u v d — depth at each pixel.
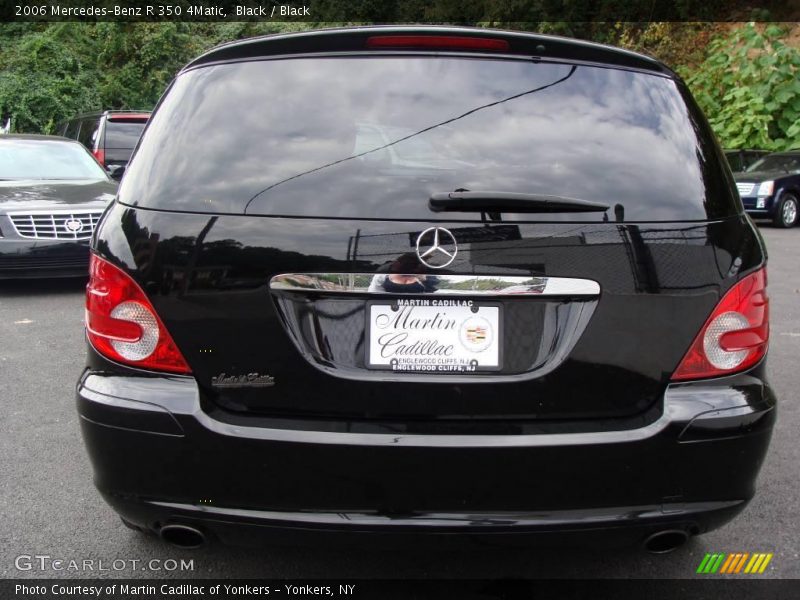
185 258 2.10
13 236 6.88
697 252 2.11
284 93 2.25
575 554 2.79
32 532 2.91
